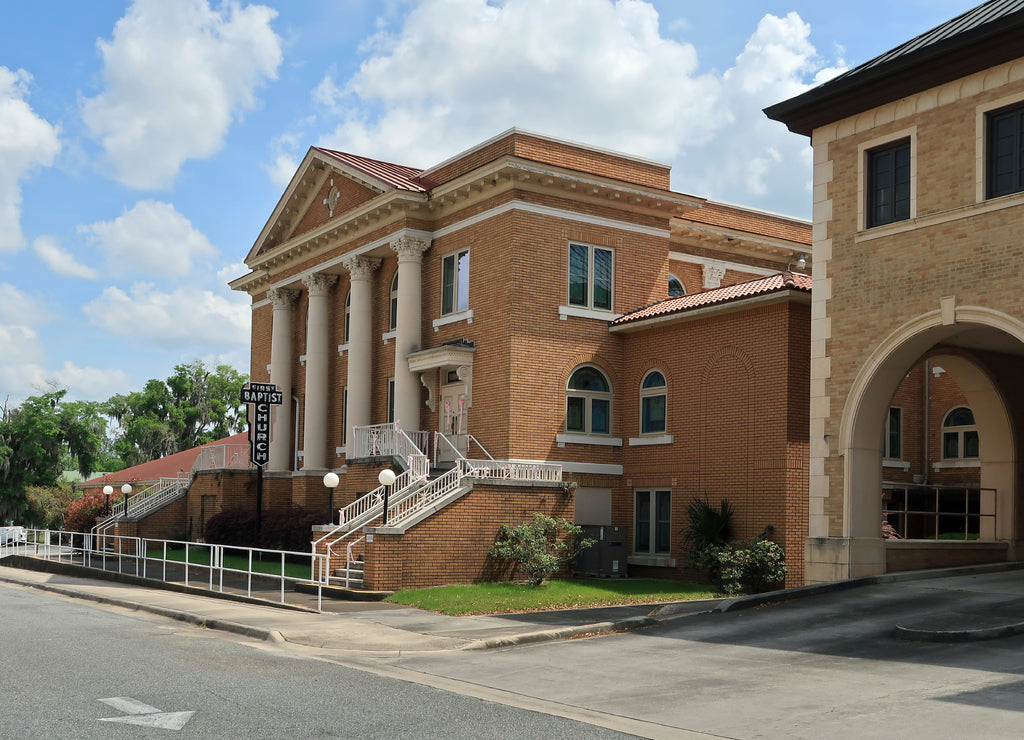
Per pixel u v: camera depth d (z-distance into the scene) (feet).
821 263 69.05
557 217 94.43
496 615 62.80
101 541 126.72
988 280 58.85
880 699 36.29
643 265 99.35
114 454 268.41
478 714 35.06
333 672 43.34
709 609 61.00
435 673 44.21
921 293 62.49
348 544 79.30
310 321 120.57
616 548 88.69
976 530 91.97
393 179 104.73
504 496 80.74
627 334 96.58
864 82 65.46
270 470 127.34
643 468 93.25
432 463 97.76
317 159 117.29
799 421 79.97
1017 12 56.59
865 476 66.54
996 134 60.03
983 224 59.41
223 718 33.32
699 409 87.81
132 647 50.52
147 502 135.85
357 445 103.50
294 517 106.83
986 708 34.09
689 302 90.63
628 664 45.80
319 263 119.14
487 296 94.48
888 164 66.13
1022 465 78.48
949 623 50.55
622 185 95.81
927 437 97.30
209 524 118.83
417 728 32.53
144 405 257.55
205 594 78.54
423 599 68.85
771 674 42.01
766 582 75.77
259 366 140.05
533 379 91.56
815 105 69.15
